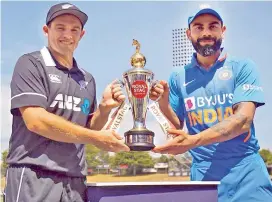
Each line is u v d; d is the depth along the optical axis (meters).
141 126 2.91
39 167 2.46
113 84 2.86
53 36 2.70
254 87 3.21
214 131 2.93
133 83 2.95
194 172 3.45
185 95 3.44
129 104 2.96
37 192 2.43
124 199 2.51
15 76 2.56
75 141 2.42
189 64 3.52
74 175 2.57
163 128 2.85
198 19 3.24
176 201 2.52
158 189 2.52
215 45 3.25
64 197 2.51
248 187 3.26
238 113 3.09
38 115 2.42
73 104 2.66
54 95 2.58
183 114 3.56
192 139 2.84
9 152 2.61
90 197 2.57
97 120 2.86
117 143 2.49
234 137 3.13
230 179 3.27
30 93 2.48
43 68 2.60
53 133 2.40
